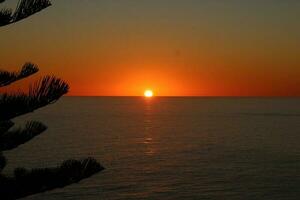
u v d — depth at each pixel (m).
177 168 45.69
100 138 77.69
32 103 5.60
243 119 140.00
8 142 6.16
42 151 57.16
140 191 34.06
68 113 172.38
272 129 101.38
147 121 126.88
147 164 48.41
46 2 5.68
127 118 141.12
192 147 66.12
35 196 30.97
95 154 56.44
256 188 35.41
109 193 33.03
